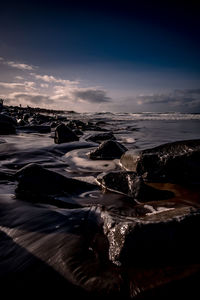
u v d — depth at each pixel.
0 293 1.41
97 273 1.57
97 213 2.66
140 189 3.26
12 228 2.24
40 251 1.85
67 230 2.21
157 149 4.51
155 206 2.88
